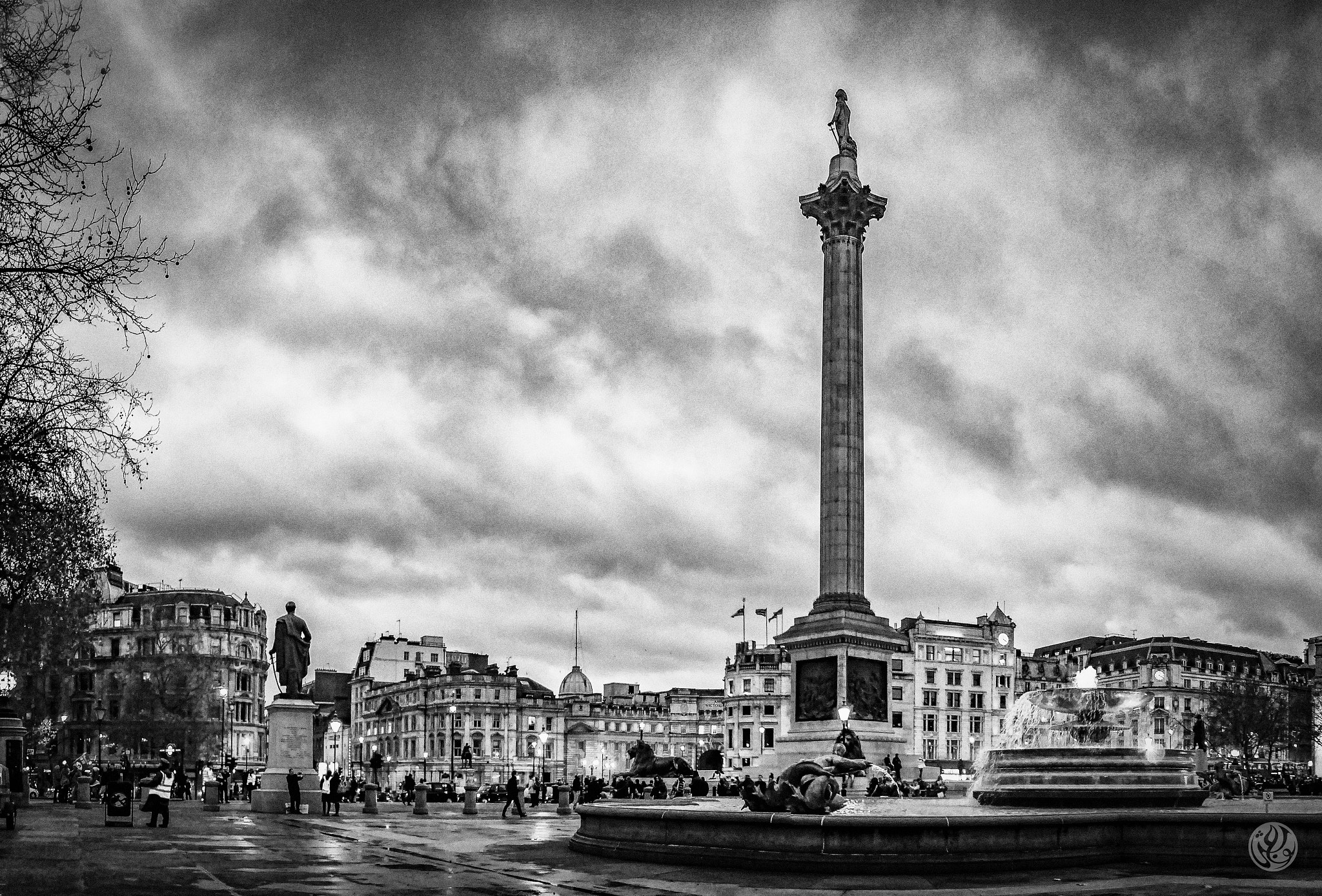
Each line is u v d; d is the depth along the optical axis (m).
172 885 24.98
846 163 94.31
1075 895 24.70
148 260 28.56
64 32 27.17
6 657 68.56
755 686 192.25
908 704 170.88
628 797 72.94
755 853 29.67
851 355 90.44
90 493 31.45
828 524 88.12
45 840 37.44
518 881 27.28
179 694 148.12
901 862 28.61
